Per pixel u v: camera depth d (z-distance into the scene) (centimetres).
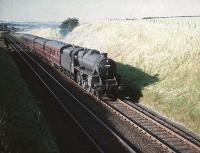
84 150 1466
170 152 1459
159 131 1761
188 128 1867
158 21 5400
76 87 2873
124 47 4247
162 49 3359
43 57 4947
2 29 17162
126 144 1501
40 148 1412
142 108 2259
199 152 1473
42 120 1850
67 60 3272
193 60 2692
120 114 2020
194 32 3428
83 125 1811
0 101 1977
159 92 2458
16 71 3409
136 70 3206
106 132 1708
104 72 2470
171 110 2134
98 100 2419
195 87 2288
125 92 2689
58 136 1636
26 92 2488
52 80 3177
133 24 5244
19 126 1622
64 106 2152
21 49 6569
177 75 2606
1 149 1250
